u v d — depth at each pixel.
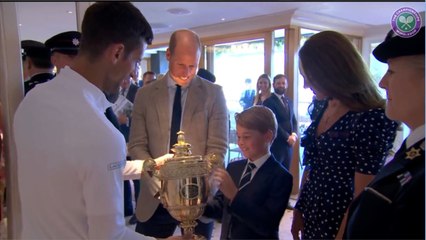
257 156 0.95
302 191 1.00
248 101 2.26
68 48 1.02
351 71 0.79
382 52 0.64
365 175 0.78
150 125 1.18
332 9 2.57
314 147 0.94
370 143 0.78
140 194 1.17
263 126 0.94
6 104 0.97
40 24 1.23
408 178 0.56
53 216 0.68
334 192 0.85
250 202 0.89
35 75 1.17
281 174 0.92
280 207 0.90
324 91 0.83
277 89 2.41
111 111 1.02
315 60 0.80
